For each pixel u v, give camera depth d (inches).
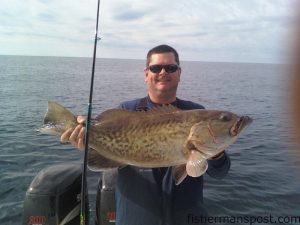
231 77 749.3
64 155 110.4
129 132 37.5
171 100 46.0
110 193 50.4
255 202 74.8
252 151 117.2
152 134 36.9
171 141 36.6
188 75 796.0
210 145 36.4
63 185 51.0
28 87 369.4
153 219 41.9
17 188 81.5
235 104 269.0
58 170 54.5
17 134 141.2
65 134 36.8
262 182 86.3
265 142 130.0
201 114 37.0
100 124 38.1
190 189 42.6
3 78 498.3
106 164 38.1
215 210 71.2
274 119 191.9
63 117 37.2
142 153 37.2
